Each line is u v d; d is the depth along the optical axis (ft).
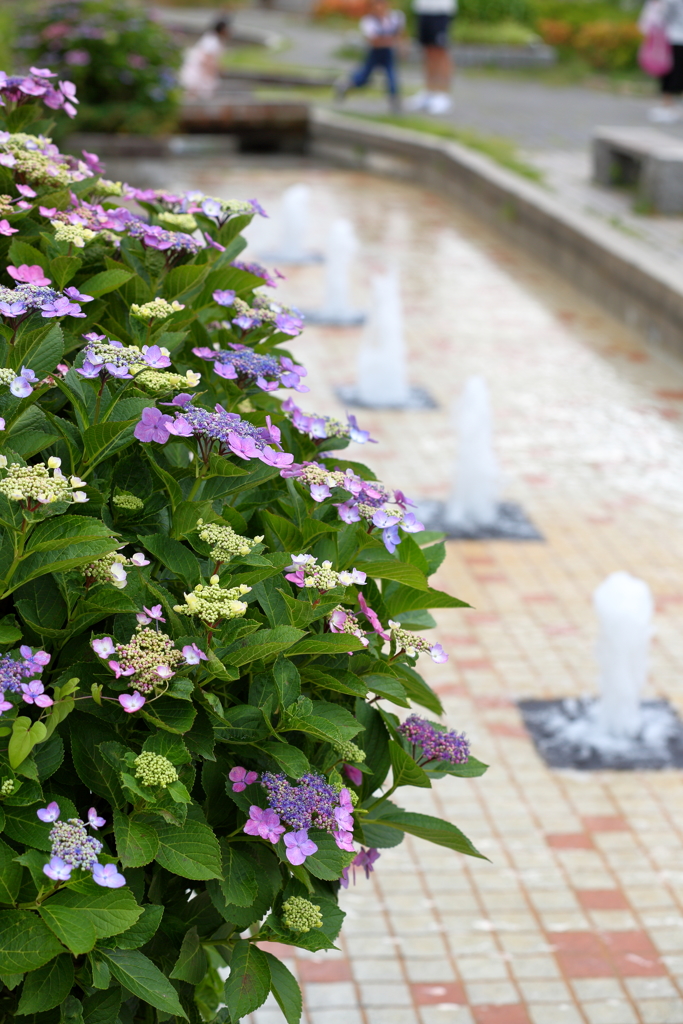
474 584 18.47
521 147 49.42
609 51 80.07
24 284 5.96
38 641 5.43
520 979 10.93
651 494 22.06
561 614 17.70
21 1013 4.81
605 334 31.53
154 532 5.84
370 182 51.08
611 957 11.26
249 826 5.24
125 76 43.73
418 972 10.98
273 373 6.55
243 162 54.60
